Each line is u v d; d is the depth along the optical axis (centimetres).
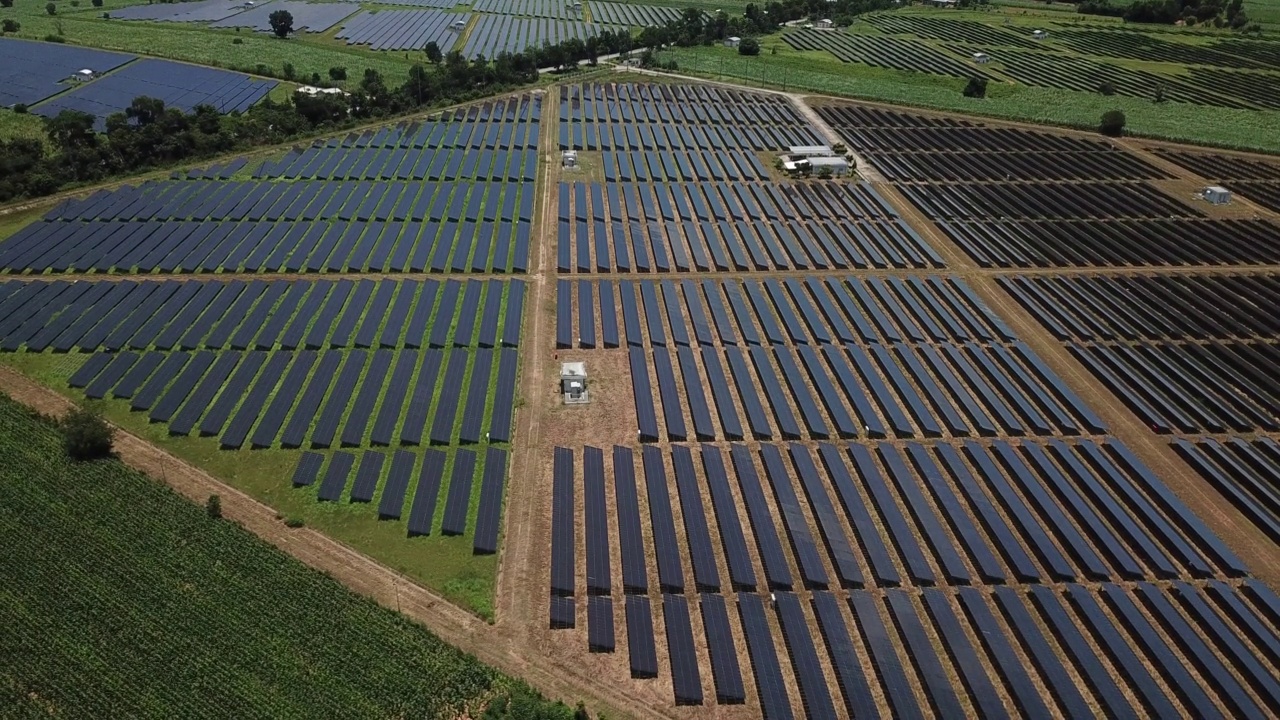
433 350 9388
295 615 6003
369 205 13125
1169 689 5825
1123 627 6284
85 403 8288
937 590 6538
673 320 10131
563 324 9981
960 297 10925
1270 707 5672
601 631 6047
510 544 6844
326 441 7875
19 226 12088
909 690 5700
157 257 11106
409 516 7069
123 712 5300
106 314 9725
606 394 8800
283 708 5353
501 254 11638
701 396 8769
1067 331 10181
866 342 9825
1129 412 8775
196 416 8119
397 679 5584
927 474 7712
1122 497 7562
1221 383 9181
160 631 5844
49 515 6819
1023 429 8394
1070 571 6706
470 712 5444
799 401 8681
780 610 6303
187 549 6531
